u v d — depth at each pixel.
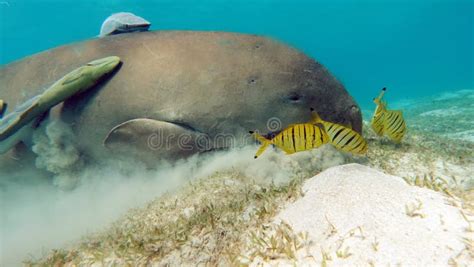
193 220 0.70
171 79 0.98
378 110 0.89
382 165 0.95
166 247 0.66
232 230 0.64
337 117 0.96
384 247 0.43
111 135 0.98
